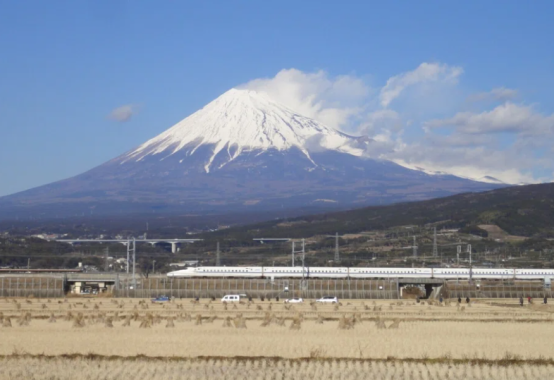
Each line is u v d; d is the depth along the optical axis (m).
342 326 101.44
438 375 67.75
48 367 69.25
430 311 142.88
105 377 65.75
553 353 78.56
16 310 137.75
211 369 68.94
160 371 68.00
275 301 186.88
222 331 96.25
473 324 111.56
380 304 172.62
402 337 90.25
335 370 69.00
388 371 68.81
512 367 71.44
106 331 95.44
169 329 98.94
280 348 79.19
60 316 122.38
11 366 69.56
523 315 133.00
